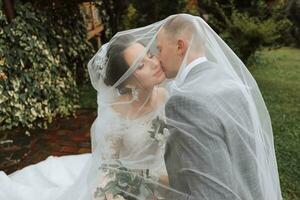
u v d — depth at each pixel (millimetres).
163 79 1310
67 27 5605
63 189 2305
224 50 1382
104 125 1405
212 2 6582
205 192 1064
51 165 2672
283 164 3629
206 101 1121
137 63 1306
